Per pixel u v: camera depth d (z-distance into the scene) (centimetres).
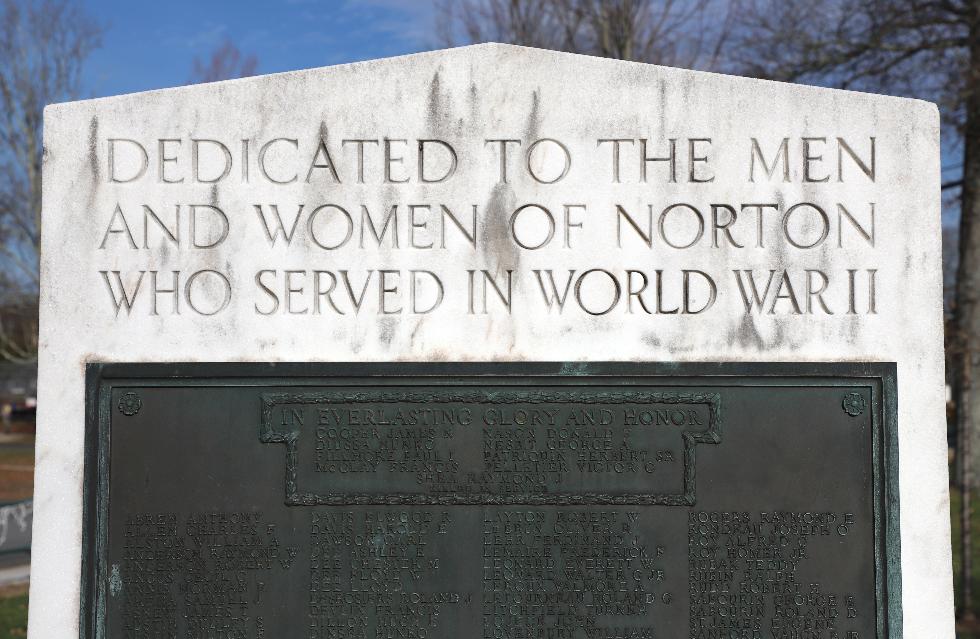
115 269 510
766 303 507
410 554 495
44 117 512
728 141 512
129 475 497
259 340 507
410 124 513
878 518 493
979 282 1427
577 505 495
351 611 494
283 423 497
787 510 494
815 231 511
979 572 1038
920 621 496
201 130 514
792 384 498
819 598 491
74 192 512
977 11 1352
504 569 495
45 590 498
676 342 506
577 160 511
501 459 496
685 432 496
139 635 493
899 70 1459
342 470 496
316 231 511
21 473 2281
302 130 513
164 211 512
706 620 492
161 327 508
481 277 509
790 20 1514
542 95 512
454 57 512
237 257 510
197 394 499
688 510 494
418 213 511
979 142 1406
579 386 499
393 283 509
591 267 509
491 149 512
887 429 497
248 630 493
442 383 499
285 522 495
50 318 508
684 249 509
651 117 512
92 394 499
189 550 495
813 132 512
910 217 509
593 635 493
